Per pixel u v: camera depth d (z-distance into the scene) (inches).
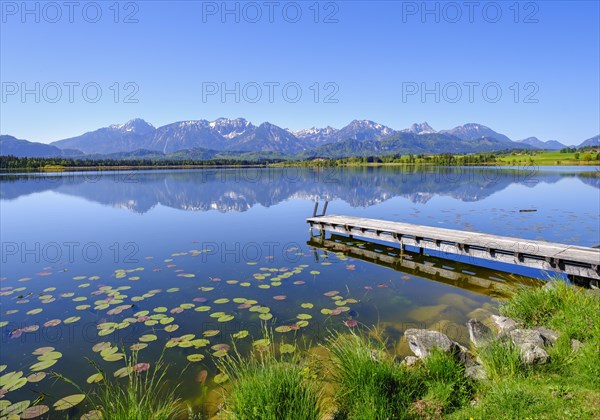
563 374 161.6
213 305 295.0
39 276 378.6
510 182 1530.5
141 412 139.7
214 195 1275.8
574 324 208.5
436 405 147.4
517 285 351.6
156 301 305.1
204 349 225.3
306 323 260.8
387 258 458.6
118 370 201.8
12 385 188.7
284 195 1259.2
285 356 213.9
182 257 458.0
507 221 645.9
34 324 261.7
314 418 137.7
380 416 137.9
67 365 210.5
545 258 344.5
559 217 679.1
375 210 845.8
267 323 262.8
